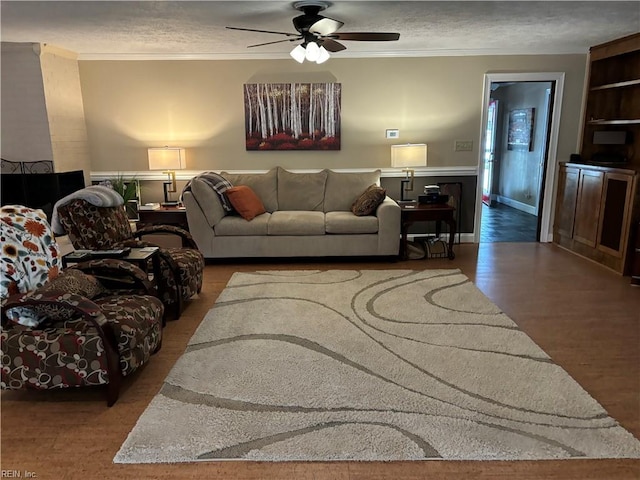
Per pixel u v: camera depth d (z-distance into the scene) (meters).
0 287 2.38
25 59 4.66
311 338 3.08
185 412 2.28
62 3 3.21
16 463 1.97
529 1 3.28
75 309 2.26
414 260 5.04
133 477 1.88
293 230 4.84
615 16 3.74
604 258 4.77
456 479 1.86
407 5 3.36
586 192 5.05
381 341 3.02
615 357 2.83
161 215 5.03
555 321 3.37
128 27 3.99
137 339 2.46
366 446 2.03
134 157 5.64
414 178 5.72
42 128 4.82
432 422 2.19
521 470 1.90
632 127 5.09
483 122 5.58
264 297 3.86
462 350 2.90
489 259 5.05
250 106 5.50
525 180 8.02
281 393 2.44
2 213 2.55
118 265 2.87
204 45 4.89
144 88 5.46
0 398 2.46
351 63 5.42
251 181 5.41
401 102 5.52
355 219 4.86
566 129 5.59
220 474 1.89
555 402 2.35
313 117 5.53
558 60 5.41
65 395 2.48
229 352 2.89
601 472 1.89
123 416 2.29
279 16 3.64
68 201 3.37
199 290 3.83
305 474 1.89
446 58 5.41
